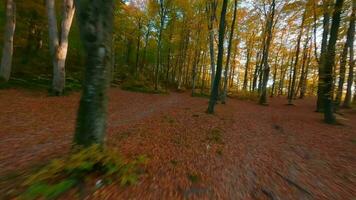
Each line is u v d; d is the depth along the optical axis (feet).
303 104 88.12
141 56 157.89
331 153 26.50
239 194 16.12
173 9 105.50
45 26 79.41
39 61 76.07
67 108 41.42
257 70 131.23
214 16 66.85
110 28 15.52
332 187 17.93
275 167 21.56
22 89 52.47
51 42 50.78
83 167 13.88
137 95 77.56
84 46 15.14
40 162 17.62
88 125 15.28
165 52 144.36
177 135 30.01
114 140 25.31
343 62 42.96
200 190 16.06
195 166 20.43
